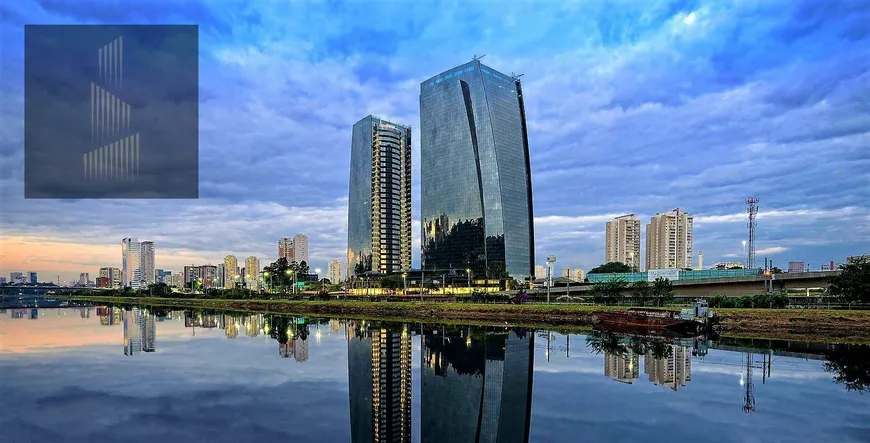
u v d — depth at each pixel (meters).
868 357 45.16
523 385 34.75
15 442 22.19
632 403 29.09
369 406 29.33
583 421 25.52
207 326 84.50
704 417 26.00
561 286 157.75
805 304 76.25
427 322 91.50
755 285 99.19
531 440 22.64
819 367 40.34
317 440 22.75
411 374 41.09
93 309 156.00
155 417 26.20
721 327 67.06
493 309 96.31
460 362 46.22
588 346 54.72
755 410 27.30
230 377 37.41
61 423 25.11
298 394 31.91
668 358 45.47
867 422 24.98
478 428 26.41
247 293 194.88
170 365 42.50
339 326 84.31
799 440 22.22
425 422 27.64
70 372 39.06
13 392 32.00
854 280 70.06
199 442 22.27
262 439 22.73
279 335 68.69
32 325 87.25
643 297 92.81
